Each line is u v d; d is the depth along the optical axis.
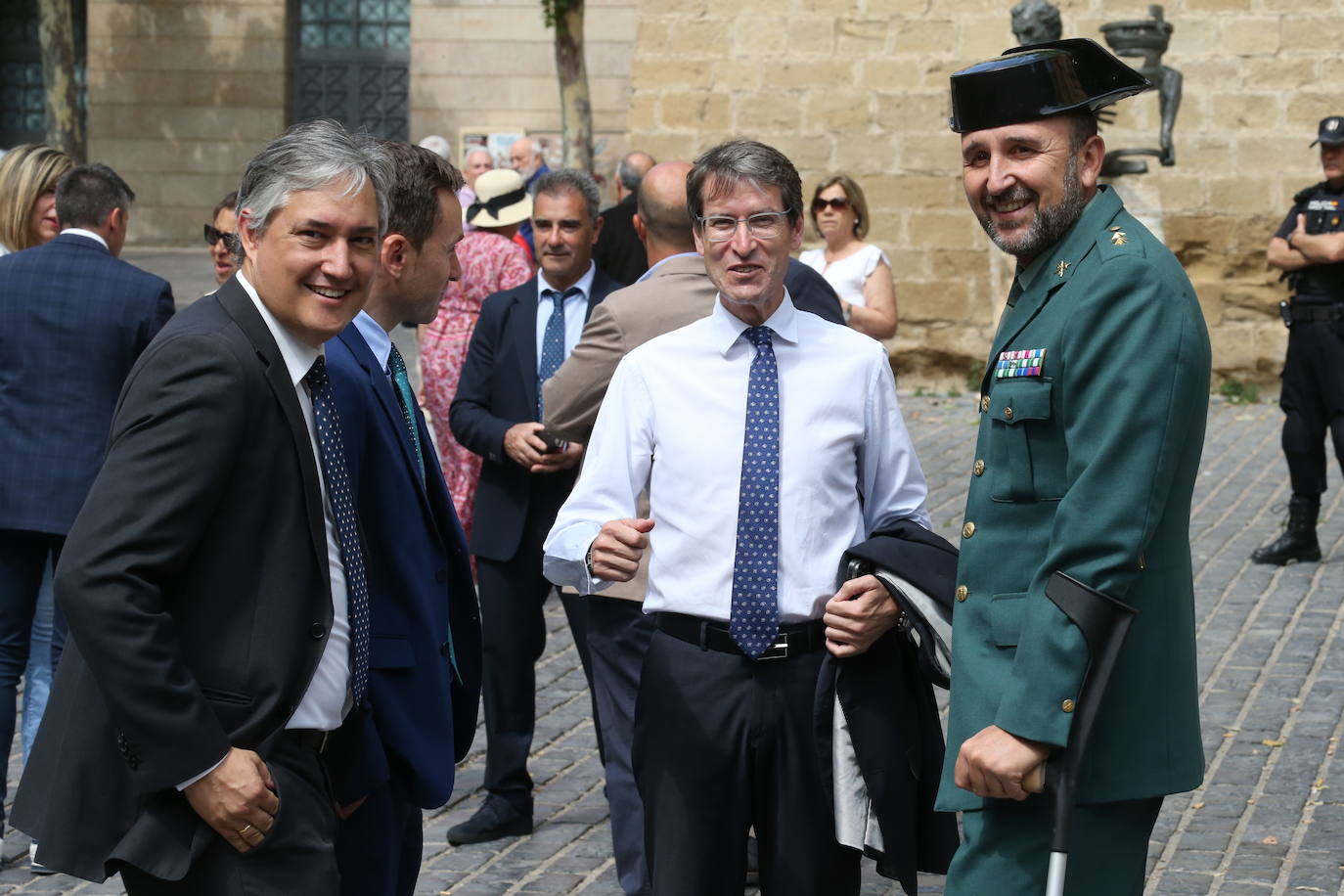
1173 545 2.79
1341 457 7.89
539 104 27.41
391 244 3.31
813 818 3.28
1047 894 2.62
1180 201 13.43
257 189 2.73
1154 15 10.69
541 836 5.07
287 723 2.72
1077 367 2.68
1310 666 6.55
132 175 28.23
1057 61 2.77
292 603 2.73
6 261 5.00
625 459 3.44
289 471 2.73
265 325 2.74
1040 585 2.67
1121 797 2.72
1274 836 4.84
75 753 2.69
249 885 2.68
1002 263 13.74
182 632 2.68
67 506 4.87
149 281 5.02
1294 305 8.01
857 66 13.94
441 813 5.29
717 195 3.32
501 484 5.06
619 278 7.75
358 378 3.07
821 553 3.31
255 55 27.92
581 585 3.37
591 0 26.67
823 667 3.23
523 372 5.20
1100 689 2.62
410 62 28.00
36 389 4.89
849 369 3.40
